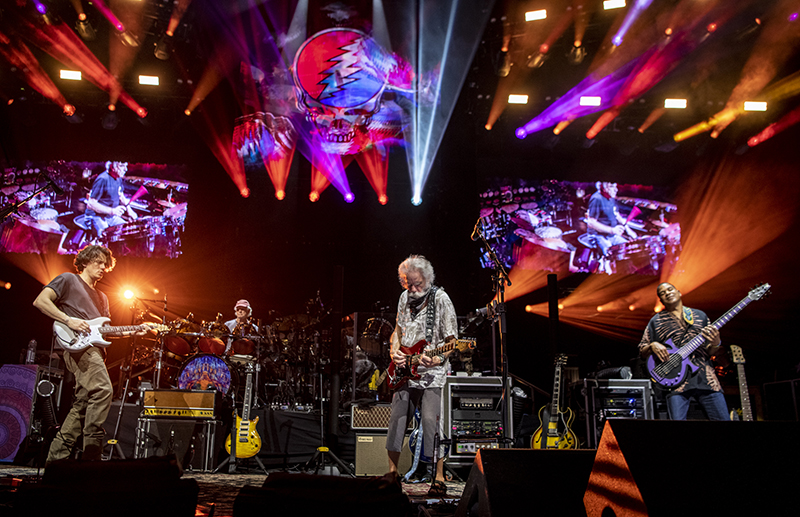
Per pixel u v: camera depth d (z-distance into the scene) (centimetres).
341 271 640
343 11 966
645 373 651
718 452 175
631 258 1002
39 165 960
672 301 486
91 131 986
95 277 412
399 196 1062
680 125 984
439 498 331
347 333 729
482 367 695
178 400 553
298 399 723
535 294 1004
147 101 965
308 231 1048
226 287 1016
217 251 1015
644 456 175
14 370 543
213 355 595
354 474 548
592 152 1040
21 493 171
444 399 557
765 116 967
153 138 1003
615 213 1015
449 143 1016
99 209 965
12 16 841
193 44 920
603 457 190
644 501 167
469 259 988
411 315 389
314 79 974
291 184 1055
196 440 559
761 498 169
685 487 170
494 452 222
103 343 386
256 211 1038
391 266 1055
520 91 967
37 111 962
